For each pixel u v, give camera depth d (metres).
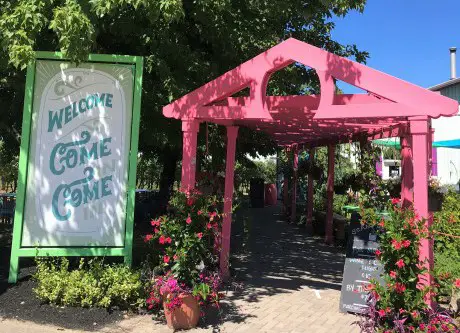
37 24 4.48
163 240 4.78
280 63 5.27
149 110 7.34
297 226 13.17
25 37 4.37
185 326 4.54
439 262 6.43
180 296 4.49
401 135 6.59
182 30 7.41
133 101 6.12
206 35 7.12
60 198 5.86
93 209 5.93
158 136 7.56
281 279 6.78
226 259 6.55
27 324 4.47
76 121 5.97
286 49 5.23
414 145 4.70
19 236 5.70
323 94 4.99
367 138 8.29
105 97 6.07
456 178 14.19
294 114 5.94
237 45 7.27
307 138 10.62
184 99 5.89
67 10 4.25
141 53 7.33
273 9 6.90
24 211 5.76
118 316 4.80
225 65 7.71
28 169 5.82
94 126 6.02
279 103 6.00
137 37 6.90
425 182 4.64
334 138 10.07
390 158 14.90
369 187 7.91
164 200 11.57
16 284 5.61
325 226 11.15
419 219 4.40
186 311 4.51
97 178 5.98
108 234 5.94
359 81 4.84
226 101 6.29
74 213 5.88
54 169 5.88
